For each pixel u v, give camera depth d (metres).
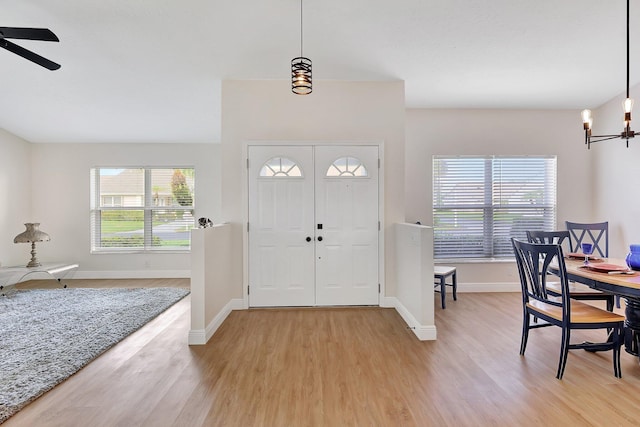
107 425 1.85
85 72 3.67
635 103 4.06
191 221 5.88
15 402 2.03
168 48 3.29
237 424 1.85
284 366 2.53
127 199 5.86
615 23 2.96
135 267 5.81
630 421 1.86
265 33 3.09
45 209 5.70
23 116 4.73
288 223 3.96
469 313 3.77
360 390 2.19
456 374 2.40
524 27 3.02
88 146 5.75
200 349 2.85
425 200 4.66
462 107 4.65
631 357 2.65
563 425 1.83
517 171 4.73
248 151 3.94
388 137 3.99
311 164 3.96
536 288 2.56
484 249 4.73
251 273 3.96
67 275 5.71
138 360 2.64
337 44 3.27
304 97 3.96
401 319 3.58
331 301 4.00
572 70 3.71
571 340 2.98
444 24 2.99
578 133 4.72
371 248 4.01
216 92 4.15
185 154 5.85
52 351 2.76
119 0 2.67
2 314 3.75
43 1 2.66
